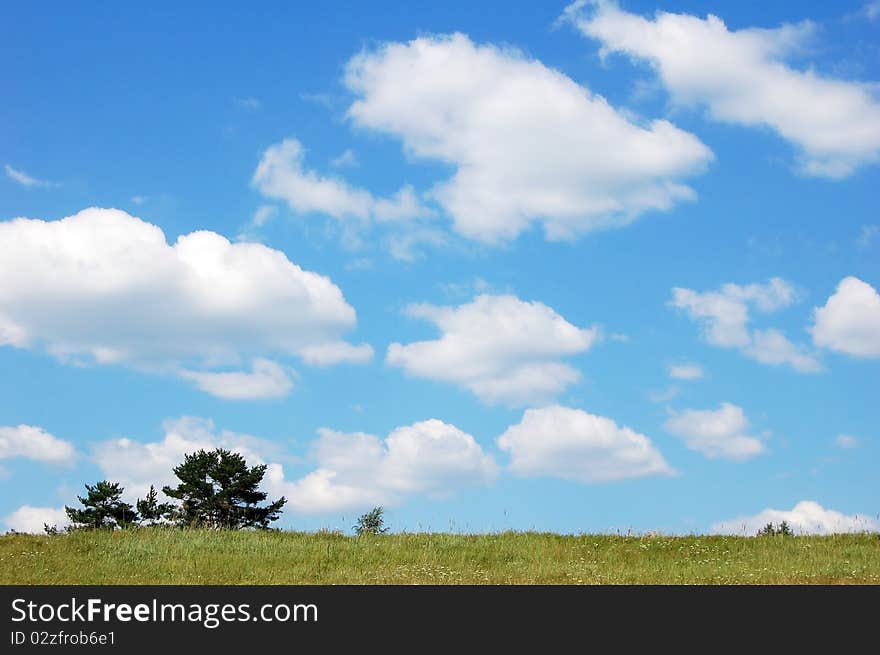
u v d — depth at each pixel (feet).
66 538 90.99
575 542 93.81
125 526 100.94
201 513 171.12
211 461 176.76
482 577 75.92
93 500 174.09
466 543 92.89
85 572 77.56
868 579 73.41
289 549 88.58
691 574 77.20
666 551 89.61
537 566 81.97
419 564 82.53
